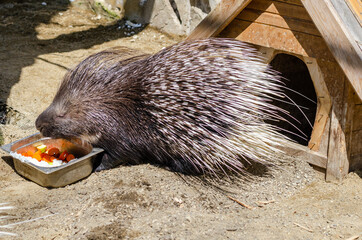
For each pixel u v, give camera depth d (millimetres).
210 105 2064
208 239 1768
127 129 2209
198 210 1940
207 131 2080
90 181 2148
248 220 1879
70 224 1867
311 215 1907
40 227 1864
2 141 2416
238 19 2170
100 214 1904
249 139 2055
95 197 1998
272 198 2016
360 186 2057
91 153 2158
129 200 1970
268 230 1819
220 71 2072
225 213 1930
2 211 1958
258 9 2115
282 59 2451
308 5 1934
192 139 2105
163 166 2225
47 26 3789
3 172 2213
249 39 2166
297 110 2531
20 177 2182
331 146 2080
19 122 2564
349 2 1982
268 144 2146
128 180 2117
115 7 3943
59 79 2889
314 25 2006
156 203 1957
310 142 2146
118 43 3436
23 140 2230
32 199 2033
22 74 2914
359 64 1875
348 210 1932
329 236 1801
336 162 2074
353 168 2139
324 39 1927
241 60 2080
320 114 2104
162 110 2135
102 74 2258
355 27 1942
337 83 2027
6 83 2803
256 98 2061
